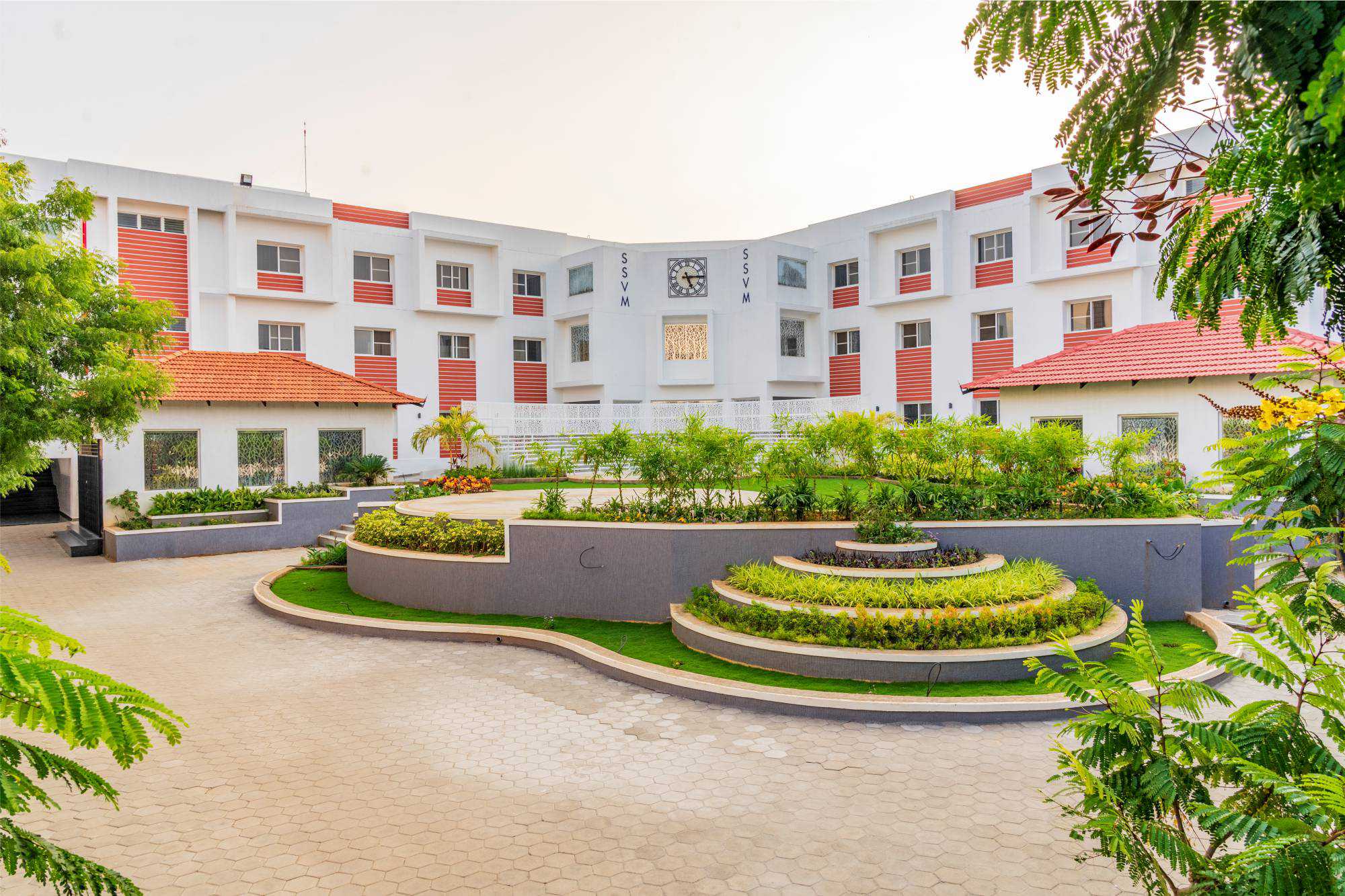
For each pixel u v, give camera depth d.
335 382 20.38
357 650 9.66
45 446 20.48
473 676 8.58
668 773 6.06
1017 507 10.88
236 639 10.20
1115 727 2.72
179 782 5.98
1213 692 2.68
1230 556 10.88
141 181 24.20
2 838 2.18
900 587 8.85
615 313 31.33
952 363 27.44
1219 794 4.48
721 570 10.37
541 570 10.87
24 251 11.82
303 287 27.69
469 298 31.22
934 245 27.61
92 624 11.02
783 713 7.30
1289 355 2.87
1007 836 5.03
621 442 11.34
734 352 31.53
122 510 17.25
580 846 4.99
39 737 6.80
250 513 17.91
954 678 7.58
